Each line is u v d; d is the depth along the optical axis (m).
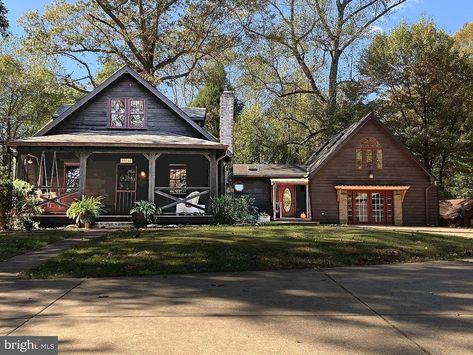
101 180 19.61
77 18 30.94
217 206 16.56
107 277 7.03
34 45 29.98
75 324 4.56
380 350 3.81
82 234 12.27
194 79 35.09
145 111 19.69
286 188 26.23
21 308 5.18
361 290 6.07
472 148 28.00
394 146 26.12
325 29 35.59
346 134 26.36
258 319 4.73
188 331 4.33
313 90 37.31
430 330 4.34
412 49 29.73
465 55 29.33
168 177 20.00
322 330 4.35
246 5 31.22
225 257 8.24
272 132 37.81
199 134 19.66
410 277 6.98
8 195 15.16
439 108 29.05
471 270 7.63
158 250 8.76
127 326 4.50
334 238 10.48
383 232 12.13
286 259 8.22
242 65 36.53
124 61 32.75
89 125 19.50
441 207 31.39
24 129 33.84
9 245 9.83
